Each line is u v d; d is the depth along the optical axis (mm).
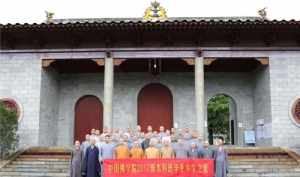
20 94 25109
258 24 23547
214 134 54969
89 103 29906
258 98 27688
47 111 26688
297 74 24844
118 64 25281
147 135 18828
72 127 29359
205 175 16125
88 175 16234
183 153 17453
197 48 25094
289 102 24562
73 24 23734
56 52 25516
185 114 29047
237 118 29172
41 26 23906
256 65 27891
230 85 29609
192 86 29469
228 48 25109
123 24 23625
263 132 26281
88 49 25375
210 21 23375
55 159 21781
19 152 22938
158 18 29516
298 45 25125
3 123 22375
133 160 16188
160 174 16125
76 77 30016
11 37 25266
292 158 21500
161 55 25188
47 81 26672
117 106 29328
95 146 16609
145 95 29625
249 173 19781
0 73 25453
